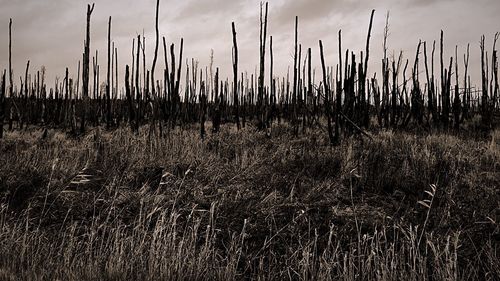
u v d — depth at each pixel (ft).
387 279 12.26
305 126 50.26
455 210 19.22
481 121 57.88
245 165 25.35
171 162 25.55
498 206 19.38
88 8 51.44
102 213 18.38
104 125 62.34
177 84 48.78
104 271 12.07
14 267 11.69
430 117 66.80
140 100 60.03
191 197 20.18
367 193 21.80
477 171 24.52
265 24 55.47
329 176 24.41
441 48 58.44
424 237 16.48
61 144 34.96
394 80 53.67
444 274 12.59
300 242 15.58
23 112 69.62
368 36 46.85
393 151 30.55
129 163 25.09
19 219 16.72
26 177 21.31
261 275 13.64
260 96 55.47
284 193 21.57
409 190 21.94
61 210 18.65
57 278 11.26
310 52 48.85
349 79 42.91
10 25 53.57
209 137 39.86
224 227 17.57
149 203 19.29
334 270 14.38
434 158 26.61
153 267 12.07
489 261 14.20
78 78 84.84
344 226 17.63
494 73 66.44
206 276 12.75
